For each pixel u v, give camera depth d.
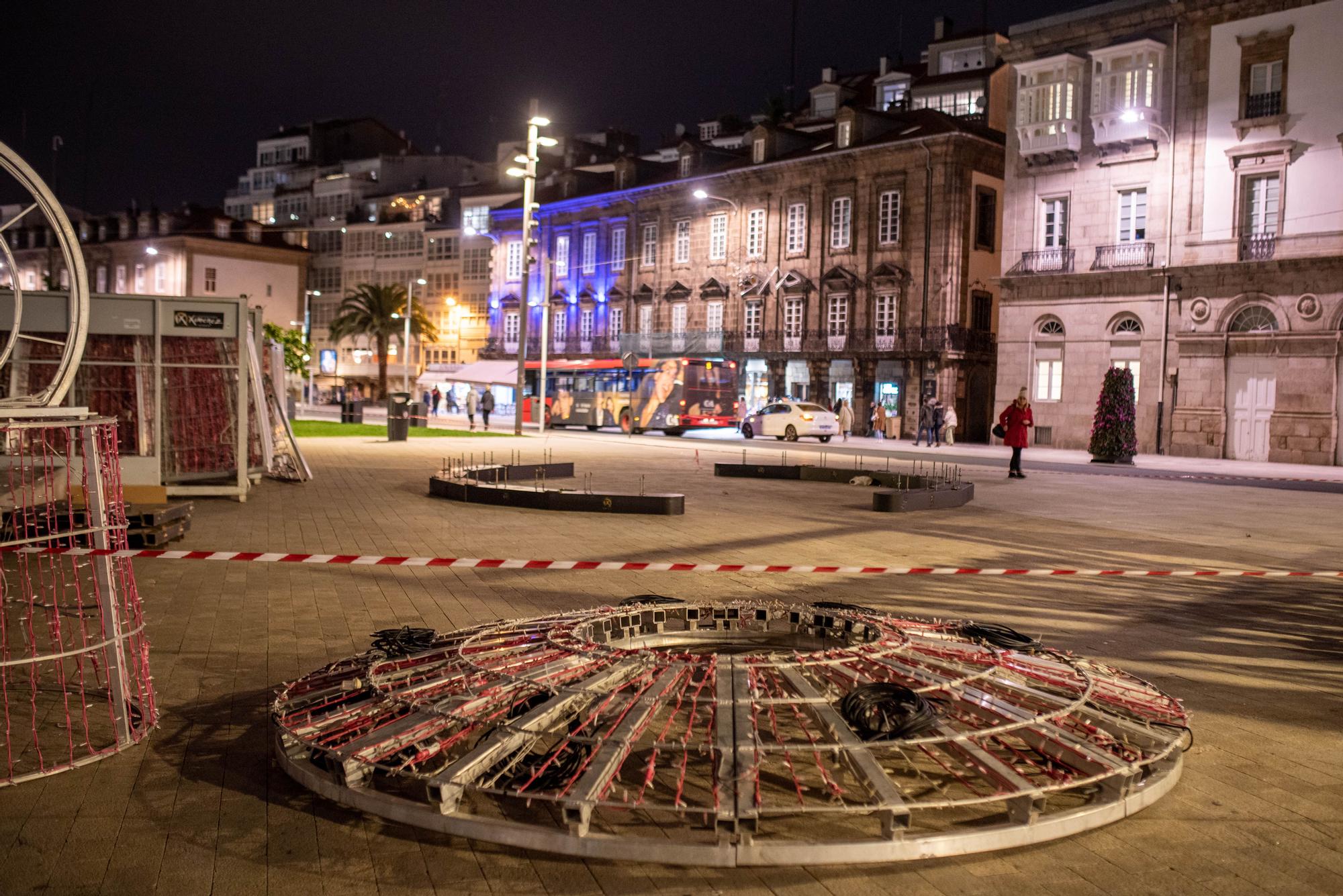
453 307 75.25
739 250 51.81
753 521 13.34
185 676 5.83
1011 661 5.18
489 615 7.42
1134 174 35.25
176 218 82.88
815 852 3.48
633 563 9.63
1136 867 3.52
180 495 14.93
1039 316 37.62
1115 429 28.59
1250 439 32.41
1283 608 8.23
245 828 3.78
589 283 60.53
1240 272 32.47
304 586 8.50
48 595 7.93
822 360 47.69
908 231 44.72
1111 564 10.35
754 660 4.81
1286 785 4.34
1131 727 4.55
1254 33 32.12
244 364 14.59
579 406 44.12
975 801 3.60
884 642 5.20
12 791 4.12
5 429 4.43
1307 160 31.19
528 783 3.89
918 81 55.56
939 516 14.31
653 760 3.98
